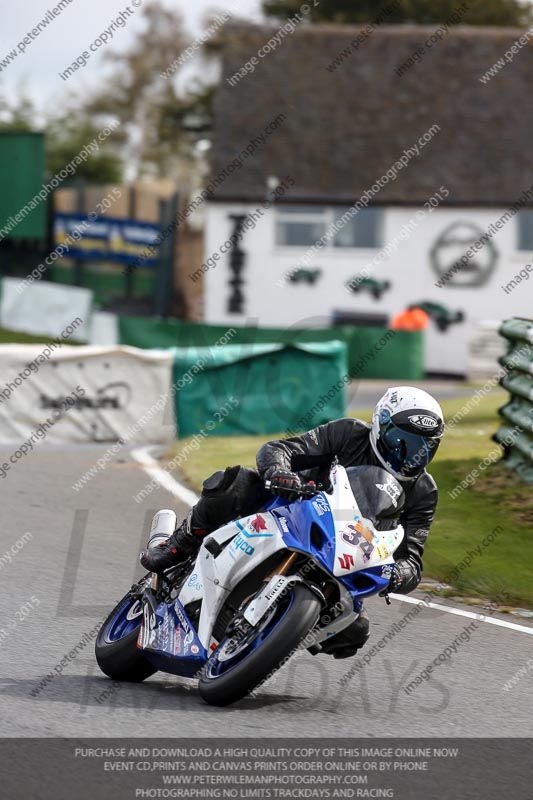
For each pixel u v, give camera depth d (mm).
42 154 115938
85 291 101250
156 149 164500
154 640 18531
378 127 114500
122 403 51594
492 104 115250
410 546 19172
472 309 109875
